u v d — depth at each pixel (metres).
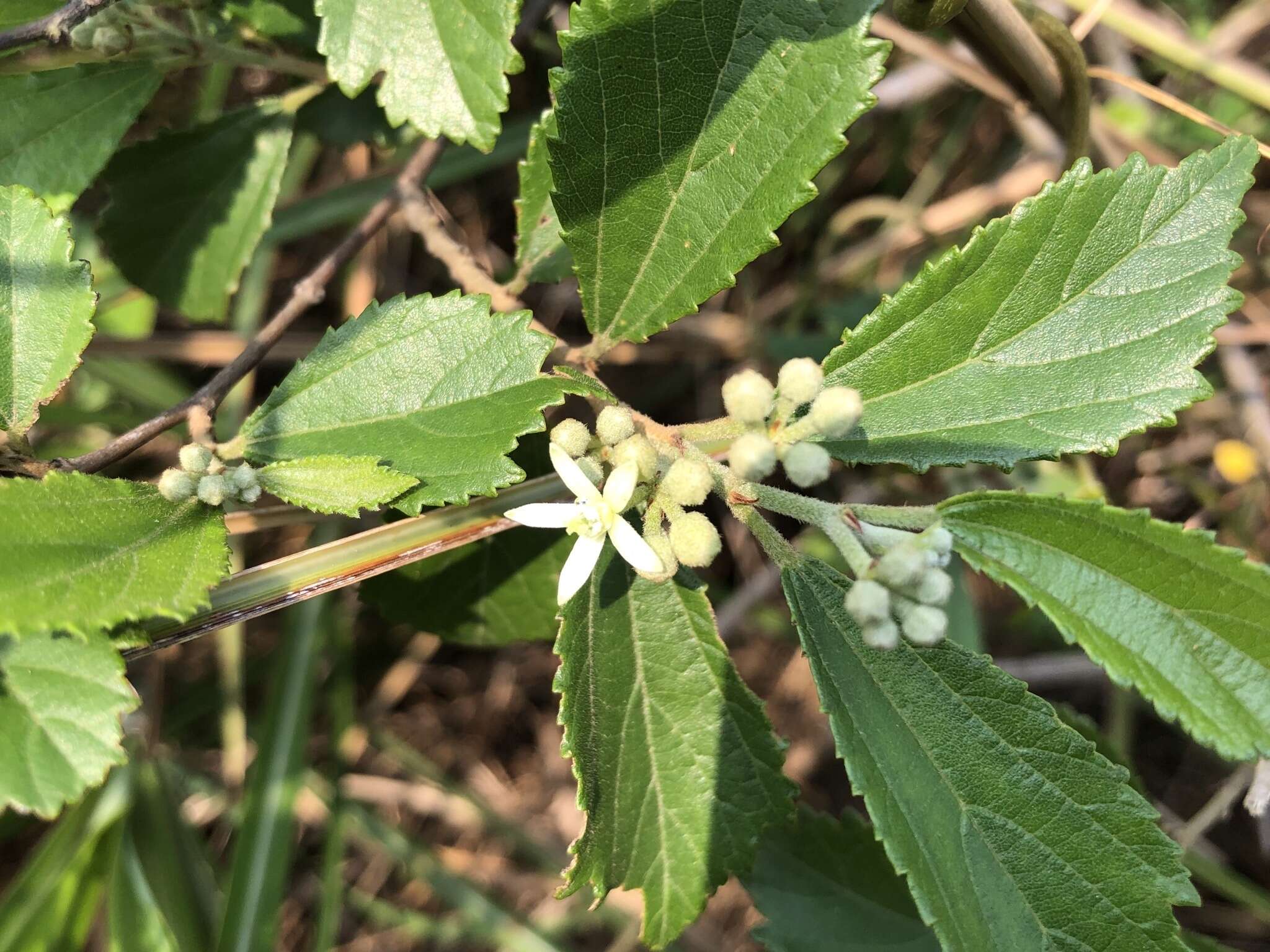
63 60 0.12
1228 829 0.22
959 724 0.10
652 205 0.10
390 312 0.10
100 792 0.18
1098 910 0.09
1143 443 0.22
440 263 0.24
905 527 0.09
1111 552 0.09
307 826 0.23
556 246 0.14
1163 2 0.21
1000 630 0.22
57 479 0.09
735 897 0.22
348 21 0.10
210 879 0.19
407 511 0.09
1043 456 0.10
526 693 0.24
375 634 0.23
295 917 0.23
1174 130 0.20
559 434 0.10
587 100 0.10
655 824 0.11
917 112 0.23
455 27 0.10
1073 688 0.23
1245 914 0.21
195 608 0.09
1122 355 0.10
